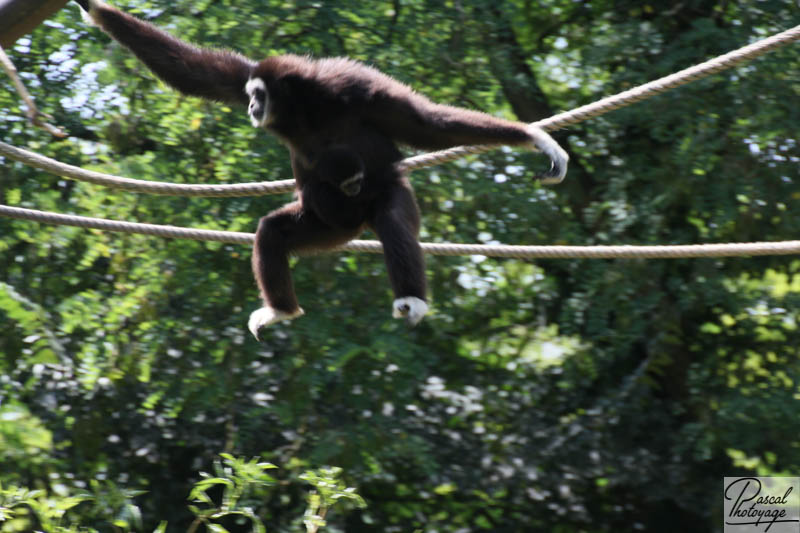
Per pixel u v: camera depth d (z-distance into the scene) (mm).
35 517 15492
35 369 15750
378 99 7934
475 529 19391
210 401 16109
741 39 16344
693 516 18750
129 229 9812
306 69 8195
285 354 17031
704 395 17250
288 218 8375
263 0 16594
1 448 13539
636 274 16391
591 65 17109
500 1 17797
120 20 8883
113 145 17188
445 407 18828
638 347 18469
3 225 16953
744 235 16641
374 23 17062
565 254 9992
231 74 8836
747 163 16547
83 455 16797
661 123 16391
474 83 17734
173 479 18359
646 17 19125
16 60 17531
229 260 16734
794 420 16062
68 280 17406
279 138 8445
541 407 18875
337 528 17703
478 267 17656
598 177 17891
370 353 15945
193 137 17172
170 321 16516
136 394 17734
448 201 17438
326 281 15953
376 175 8102
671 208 17531
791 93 16094
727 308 17125
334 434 15984
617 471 17375
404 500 19391
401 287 7629
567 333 17406
